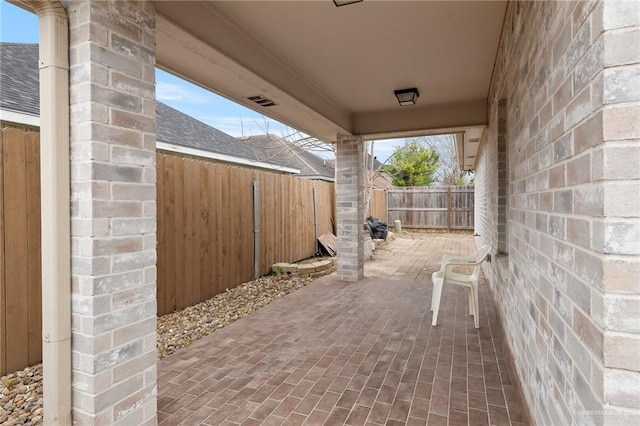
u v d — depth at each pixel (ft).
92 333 5.63
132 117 6.27
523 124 6.86
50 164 5.59
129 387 6.20
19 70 16.12
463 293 16.81
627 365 2.93
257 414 7.22
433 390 8.08
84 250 5.68
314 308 14.49
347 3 8.21
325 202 28.78
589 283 3.36
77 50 5.66
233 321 13.10
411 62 11.96
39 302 9.16
